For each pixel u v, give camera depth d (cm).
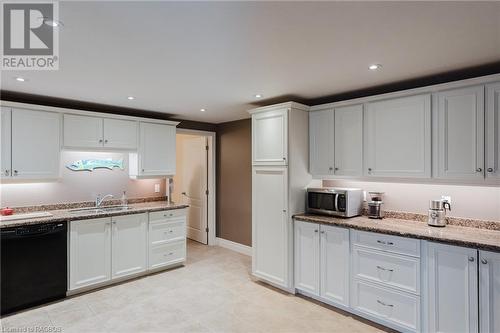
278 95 331
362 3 147
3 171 304
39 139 328
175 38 187
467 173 237
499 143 223
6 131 307
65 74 255
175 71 250
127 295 332
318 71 251
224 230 530
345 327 266
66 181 382
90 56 215
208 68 242
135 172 418
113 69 244
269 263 353
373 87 298
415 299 243
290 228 331
